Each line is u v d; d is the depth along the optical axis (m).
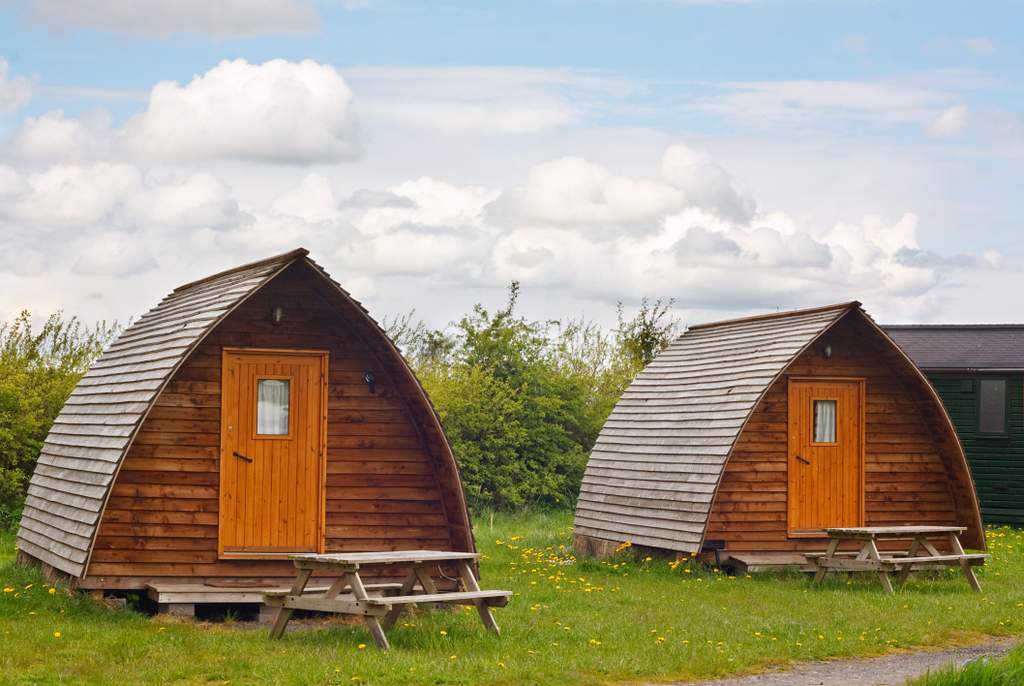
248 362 15.34
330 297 15.34
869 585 18.70
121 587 14.72
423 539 15.88
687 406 21.64
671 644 13.06
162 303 18.44
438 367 32.75
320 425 15.56
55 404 24.73
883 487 21.27
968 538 21.55
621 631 13.88
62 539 15.13
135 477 14.86
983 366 30.20
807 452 20.84
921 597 17.19
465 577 13.75
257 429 15.34
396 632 13.21
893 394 21.44
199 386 15.15
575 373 34.03
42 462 17.67
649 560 20.41
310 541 15.43
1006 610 15.73
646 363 34.66
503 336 32.16
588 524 22.69
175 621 14.27
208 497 15.09
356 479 15.68
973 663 11.17
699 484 19.97
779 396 20.80
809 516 20.77
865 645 13.37
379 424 15.81
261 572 15.21
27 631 12.92
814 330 20.16
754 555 20.25
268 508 15.30
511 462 31.02
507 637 13.20
